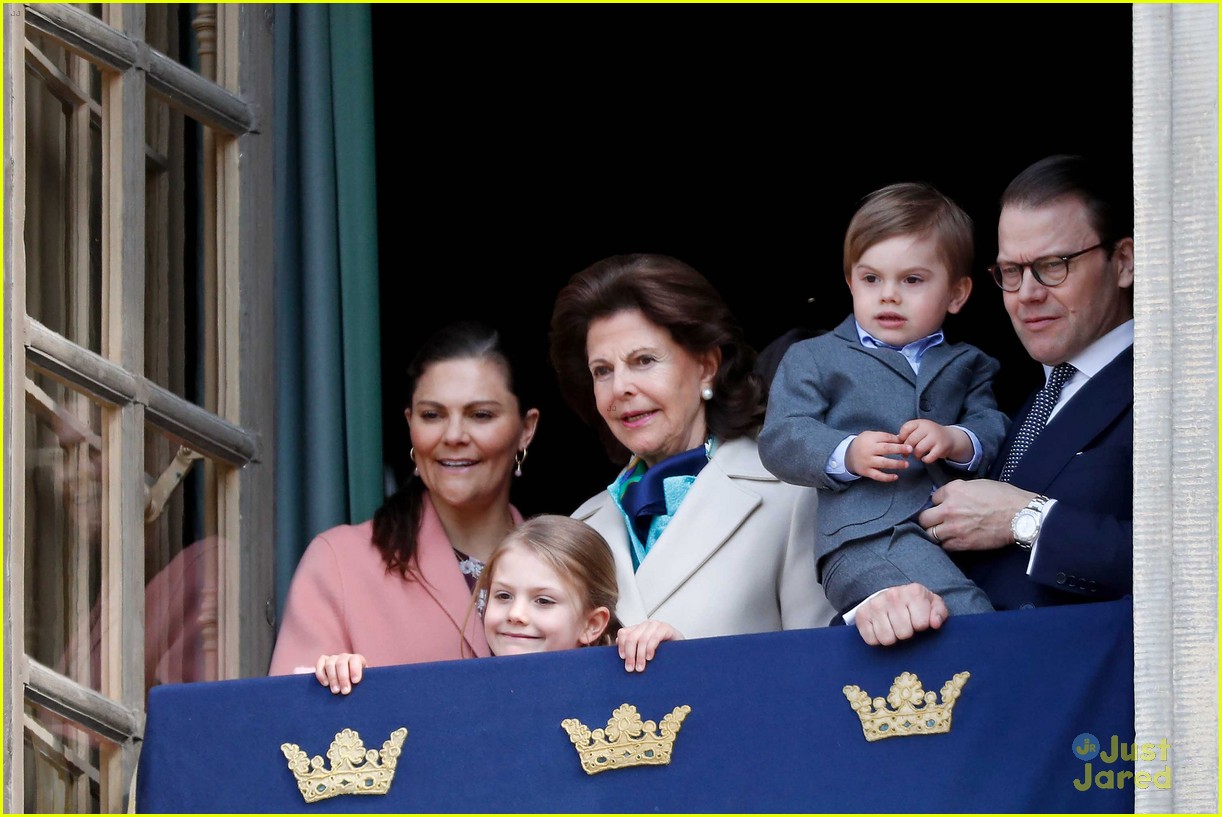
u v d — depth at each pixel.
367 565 15.66
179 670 16.17
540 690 12.94
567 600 13.94
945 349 14.43
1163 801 12.27
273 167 17.12
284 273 17.00
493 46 20.44
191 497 16.42
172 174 16.75
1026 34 20.03
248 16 17.17
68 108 16.17
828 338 14.48
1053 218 13.84
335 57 17.27
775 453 13.97
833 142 20.70
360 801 12.84
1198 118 12.82
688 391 15.19
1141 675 12.43
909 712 12.68
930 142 20.45
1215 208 12.72
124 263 16.12
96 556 15.62
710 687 12.85
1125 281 13.85
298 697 13.00
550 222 20.67
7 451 14.67
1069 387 14.05
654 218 20.80
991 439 14.10
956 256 14.35
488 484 16.02
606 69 20.70
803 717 12.76
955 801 12.55
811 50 20.56
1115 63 19.88
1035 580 13.19
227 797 12.85
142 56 16.39
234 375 16.72
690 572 14.59
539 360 16.39
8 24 15.06
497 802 12.77
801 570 14.63
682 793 12.71
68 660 15.45
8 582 14.55
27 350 15.23
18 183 15.00
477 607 15.34
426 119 20.45
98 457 15.80
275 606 16.56
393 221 20.27
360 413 16.89
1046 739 12.59
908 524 13.55
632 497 15.10
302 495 16.73
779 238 20.81
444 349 16.09
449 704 12.95
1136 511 12.58
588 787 12.76
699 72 20.70
